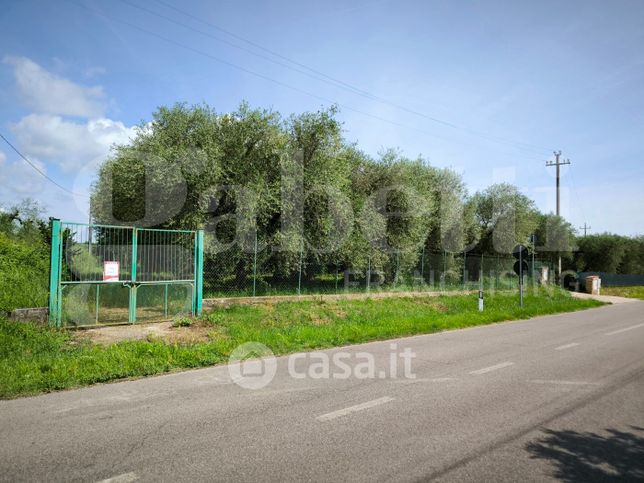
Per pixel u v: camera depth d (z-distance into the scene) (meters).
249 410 5.14
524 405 5.37
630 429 4.61
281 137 16.14
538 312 17.45
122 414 5.01
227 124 15.82
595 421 4.83
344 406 5.30
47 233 15.62
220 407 5.26
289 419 4.83
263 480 3.44
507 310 16.88
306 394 5.81
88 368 6.78
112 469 3.63
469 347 9.45
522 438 4.33
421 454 3.94
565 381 6.56
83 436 4.34
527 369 7.35
